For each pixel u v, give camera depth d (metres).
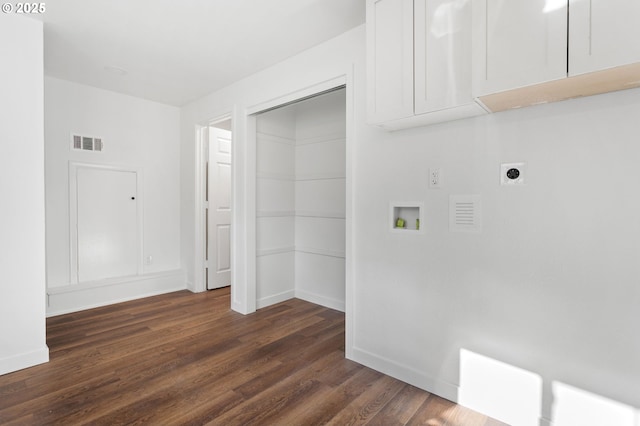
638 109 1.36
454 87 1.61
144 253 4.05
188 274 4.29
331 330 2.93
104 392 1.95
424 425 1.68
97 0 2.04
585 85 1.34
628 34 1.14
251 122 3.34
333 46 2.51
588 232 1.47
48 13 2.19
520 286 1.65
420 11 1.73
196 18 2.26
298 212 3.95
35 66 2.27
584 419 1.49
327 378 2.12
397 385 2.04
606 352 1.44
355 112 2.33
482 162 1.75
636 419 1.38
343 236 3.50
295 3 2.08
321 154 3.71
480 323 1.78
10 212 2.18
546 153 1.57
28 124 2.24
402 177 2.07
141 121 3.98
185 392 1.95
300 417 1.73
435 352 1.95
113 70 3.12
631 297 1.38
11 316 2.18
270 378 2.12
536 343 1.61
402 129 2.06
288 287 3.90
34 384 2.03
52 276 3.35
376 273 2.22
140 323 3.08
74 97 3.46
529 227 1.62
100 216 3.68
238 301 3.43
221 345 2.61
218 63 2.96
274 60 2.89
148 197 4.07
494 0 1.42
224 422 1.69
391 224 2.13
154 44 2.62
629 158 1.38
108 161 3.72
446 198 1.89
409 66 1.77
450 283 1.88
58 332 2.84
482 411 1.77
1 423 1.67
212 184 4.28
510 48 1.38
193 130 4.11
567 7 1.25
